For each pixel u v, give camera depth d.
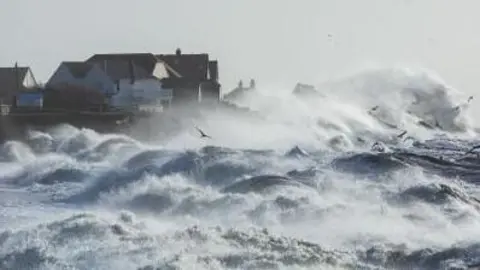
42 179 167.75
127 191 142.38
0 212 127.31
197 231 101.12
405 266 93.69
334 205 120.44
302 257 93.19
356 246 101.31
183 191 135.25
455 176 166.12
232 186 137.62
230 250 95.50
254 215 118.88
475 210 121.56
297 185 135.38
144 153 182.50
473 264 91.81
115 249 95.06
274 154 173.88
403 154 188.00
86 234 100.38
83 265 91.69
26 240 98.88
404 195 127.44
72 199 143.75
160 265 89.31
